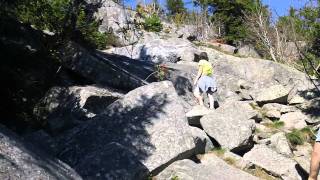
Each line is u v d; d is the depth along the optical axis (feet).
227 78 52.65
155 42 64.23
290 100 45.14
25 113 28.58
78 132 24.73
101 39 57.98
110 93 33.27
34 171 15.48
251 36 84.69
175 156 23.70
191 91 43.21
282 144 30.94
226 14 107.45
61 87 31.63
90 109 31.24
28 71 31.45
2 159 14.97
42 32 36.17
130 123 25.29
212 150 28.19
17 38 32.65
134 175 20.85
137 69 44.24
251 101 46.34
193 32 94.94
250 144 29.40
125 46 61.87
